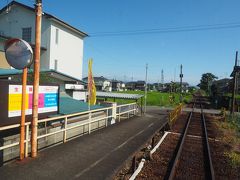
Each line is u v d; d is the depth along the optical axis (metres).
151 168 10.45
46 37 29.95
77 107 15.30
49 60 29.91
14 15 31.27
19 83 9.73
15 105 9.59
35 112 8.75
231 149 14.80
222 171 10.78
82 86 26.06
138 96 27.17
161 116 26.33
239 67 36.00
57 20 29.91
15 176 7.29
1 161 8.14
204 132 20.06
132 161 10.13
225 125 25.00
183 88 125.25
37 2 8.40
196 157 12.65
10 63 8.28
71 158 9.12
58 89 12.28
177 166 11.03
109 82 108.19
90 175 7.78
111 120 17.98
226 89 81.38
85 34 36.00
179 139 16.80
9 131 9.42
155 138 16.47
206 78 131.50
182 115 32.66
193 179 9.62
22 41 8.16
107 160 9.21
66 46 32.81
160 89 132.75
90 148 10.60
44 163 8.41
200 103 57.66
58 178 7.39
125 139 12.70
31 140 8.84
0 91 8.98
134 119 21.44
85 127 13.79
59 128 11.33
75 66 35.22
